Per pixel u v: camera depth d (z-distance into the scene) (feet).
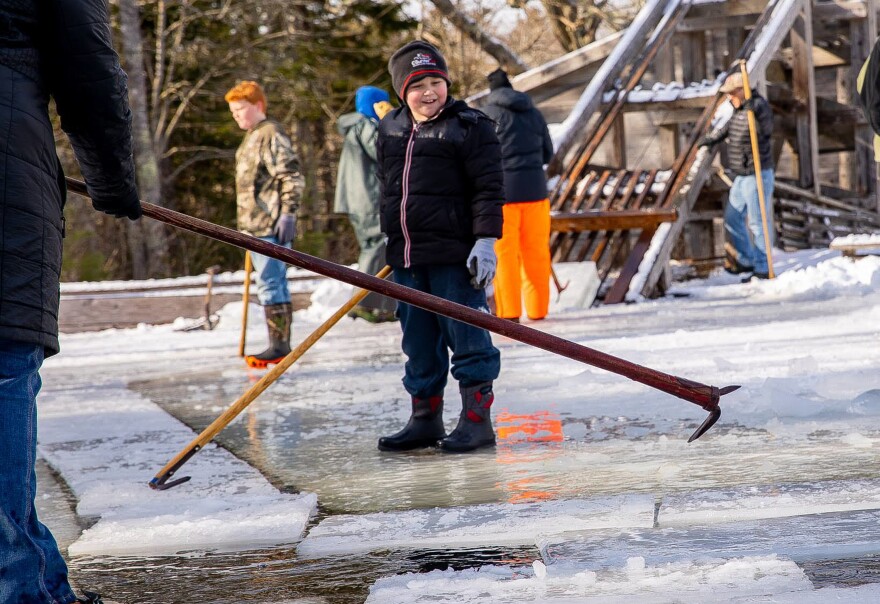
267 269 32.76
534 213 39.47
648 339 30.68
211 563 12.01
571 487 14.28
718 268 61.52
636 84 57.21
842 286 43.60
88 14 9.71
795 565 9.53
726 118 53.06
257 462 17.88
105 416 24.35
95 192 10.96
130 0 89.61
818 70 80.94
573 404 21.24
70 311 54.70
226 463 17.78
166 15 101.76
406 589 9.95
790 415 18.38
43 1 9.61
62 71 9.77
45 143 9.50
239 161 32.68
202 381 30.58
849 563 9.77
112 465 18.19
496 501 13.82
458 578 10.17
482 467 16.12
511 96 38.73
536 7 130.72
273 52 103.81
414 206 17.39
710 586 9.16
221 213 106.73
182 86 101.81
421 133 17.38
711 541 10.59
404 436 18.20
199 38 101.24
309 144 114.01
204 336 48.06
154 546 12.73
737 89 50.14
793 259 56.49
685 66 71.41
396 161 17.58
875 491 12.41
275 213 32.37
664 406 20.24
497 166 17.21
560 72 73.20
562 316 41.50
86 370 36.68
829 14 70.90
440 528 12.42
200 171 107.04
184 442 20.18
